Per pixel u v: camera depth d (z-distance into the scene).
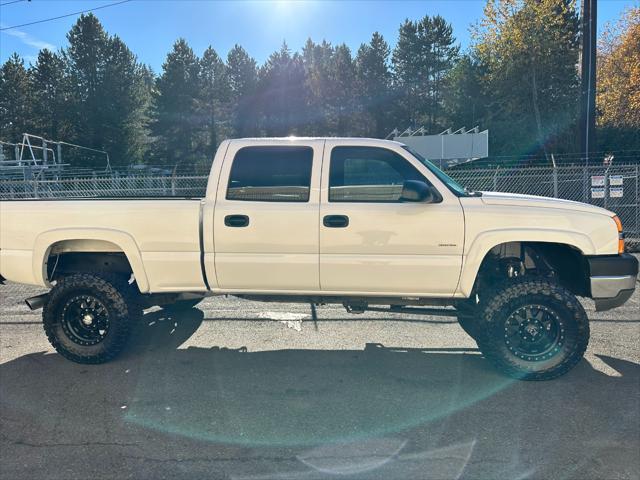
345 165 4.73
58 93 53.47
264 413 3.96
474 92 44.88
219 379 4.61
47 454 3.41
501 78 34.03
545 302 4.45
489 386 4.42
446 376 4.65
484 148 27.86
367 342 5.58
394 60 61.03
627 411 3.93
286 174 4.74
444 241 4.54
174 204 4.80
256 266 4.71
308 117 59.97
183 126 58.44
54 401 4.19
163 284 4.88
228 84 63.88
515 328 4.55
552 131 34.41
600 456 3.33
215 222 4.71
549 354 4.48
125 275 5.40
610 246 4.54
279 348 5.40
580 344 4.42
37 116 54.22
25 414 3.97
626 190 13.16
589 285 4.59
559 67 33.50
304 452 3.41
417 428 3.71
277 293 4.84
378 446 3.47
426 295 4.68
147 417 3.91
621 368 4.77
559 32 32.56
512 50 32.59
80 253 5.31
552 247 4.97
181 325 6.20
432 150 28.12
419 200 4.45
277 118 60.00
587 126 14.31
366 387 4.42
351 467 3.23
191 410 4.02
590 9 14.05
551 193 14.41
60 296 4.91
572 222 4.52
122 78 54.22
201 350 5.35
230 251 4.73
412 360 5.04
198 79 60.03
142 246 4.83
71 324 4.99
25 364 5.00
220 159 4.82
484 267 5.20
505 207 4.57
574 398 4.17
